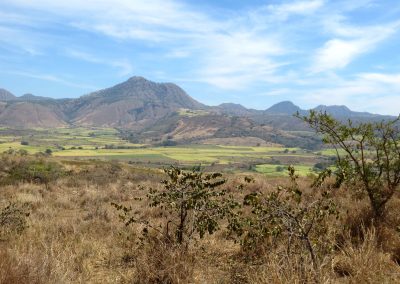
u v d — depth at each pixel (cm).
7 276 491
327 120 778
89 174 3073
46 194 1967
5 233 891
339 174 761
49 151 15425
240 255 668
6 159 2950
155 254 612
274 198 590
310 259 511
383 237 653
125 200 1716
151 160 15988
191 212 815
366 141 764
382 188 807
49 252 684
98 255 736
